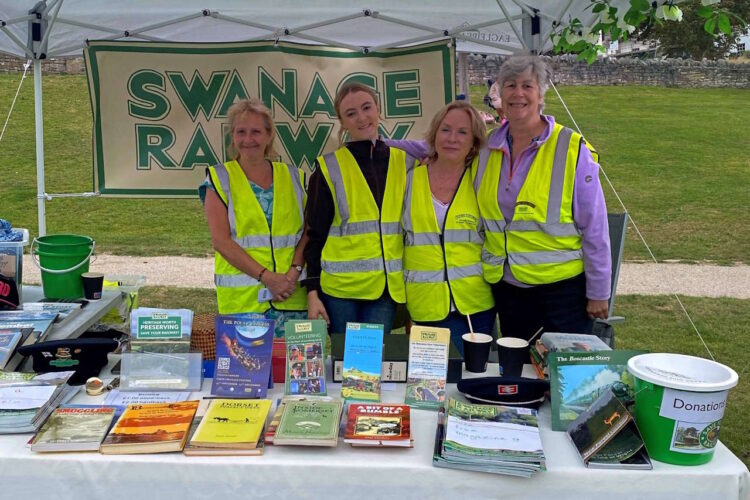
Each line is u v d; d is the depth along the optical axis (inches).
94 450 75.6
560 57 959.0
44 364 95.0
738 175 574.2
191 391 92.2
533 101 114.0
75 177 516.7
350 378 91.2
